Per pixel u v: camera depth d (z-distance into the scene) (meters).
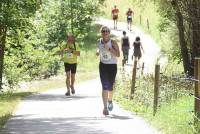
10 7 30.45
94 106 22.86
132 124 17.19
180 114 16.88
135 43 51.47
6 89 37.50
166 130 15.37
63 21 59.06
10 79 38.78
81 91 32.47
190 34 34.81
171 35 45.72
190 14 32.72
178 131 14.83
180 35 33.88
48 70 48.03
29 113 20.50
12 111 21.05
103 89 19.50
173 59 38.41
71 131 15.76
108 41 19.50
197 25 32.75
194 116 14.84
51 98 27.09
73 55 28.98
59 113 20.39
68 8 59.69
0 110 21.30
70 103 24.22
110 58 19.48
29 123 17.56
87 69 58.50
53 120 18.30
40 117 19.19
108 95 19.83
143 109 20.53
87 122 17.73
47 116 19.48
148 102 21.16
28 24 34.03
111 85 19.67
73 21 60.34
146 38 74.56
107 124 17.22
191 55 34.03
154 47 66.50
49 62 47.50
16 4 29.78
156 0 36.06
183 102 19.23
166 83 22.69
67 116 19.45
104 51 19.48
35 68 45.81
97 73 52.75
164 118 16.89
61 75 48.88
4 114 19.94
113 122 17.70
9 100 25.34
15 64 41.03
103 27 19.45
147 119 18.08
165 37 59.19
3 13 30.47
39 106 23.02
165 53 55.44
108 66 19.56
